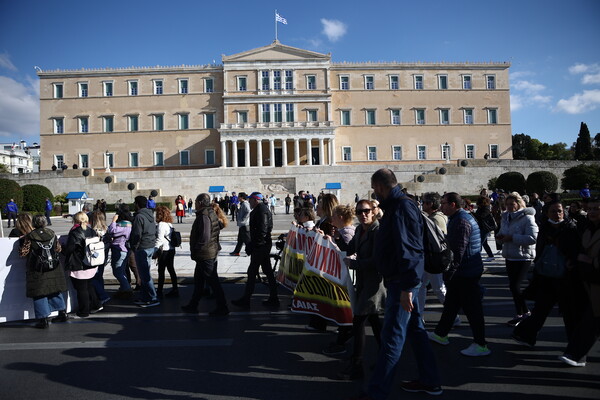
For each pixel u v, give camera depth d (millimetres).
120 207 9844
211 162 61094
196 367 5414
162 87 61531
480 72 64000
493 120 63875
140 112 61375
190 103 61344
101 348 6188
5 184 31547
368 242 5199
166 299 9531
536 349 6023
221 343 6391
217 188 47812
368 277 5082
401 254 4203
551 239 5930
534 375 5102
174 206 42594
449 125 63156
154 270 12664
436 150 62875
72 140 61250
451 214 5891
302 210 8625
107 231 9406
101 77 61531
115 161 61125
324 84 61125
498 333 6770
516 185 42031
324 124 59000
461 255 5590
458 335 6719
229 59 60219
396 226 4285
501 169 50438
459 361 5574
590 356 5762
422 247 4293
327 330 7121
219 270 12438
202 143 61188
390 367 4246
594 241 4984
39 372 5281
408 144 62656
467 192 49344
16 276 7684
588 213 5078
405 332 4340
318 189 50656
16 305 7617
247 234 14094
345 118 62375
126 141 61250
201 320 7707
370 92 62500
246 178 50250
